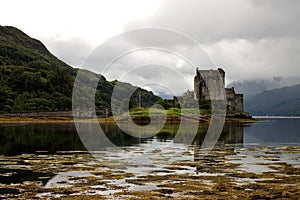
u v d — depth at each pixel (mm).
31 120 133875
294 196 22688
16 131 82562
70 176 29031
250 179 27797
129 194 23172
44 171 31203
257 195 22922
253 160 38094
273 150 48281
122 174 29875
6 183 26406
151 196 22672
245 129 106688
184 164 35219
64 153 43812
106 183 26453
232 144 57250
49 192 23734
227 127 119188
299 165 34719
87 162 36281
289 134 84438
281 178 28141
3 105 158375
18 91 178625
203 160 37969
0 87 174750
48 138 65125
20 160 37625
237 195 22938
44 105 165875
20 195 22938
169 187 25125
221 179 27797
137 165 34531
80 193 23484
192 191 23953
